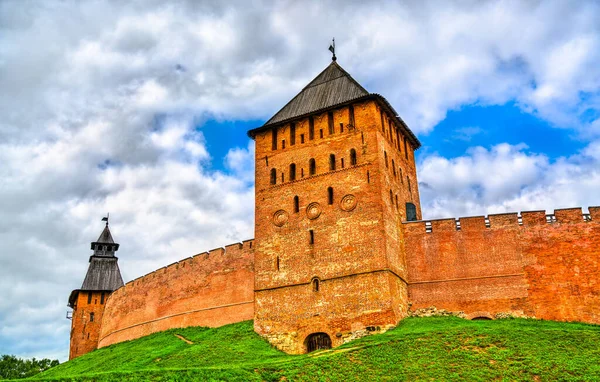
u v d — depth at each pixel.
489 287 47.34
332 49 60.88
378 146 50.47
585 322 44.06
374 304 45.41
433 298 48.44
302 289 48.62
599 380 32.03
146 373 36.59
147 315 65.06
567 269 45.94
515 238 48.09
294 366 37.91
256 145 56.47
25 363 89.56
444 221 50.56
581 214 47.09
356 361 37.88
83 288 80.38
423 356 37.28
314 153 52.88
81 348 77.12
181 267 63.16
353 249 47.78
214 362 42.69
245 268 57.34
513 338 38.34
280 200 52.81
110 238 86.44
